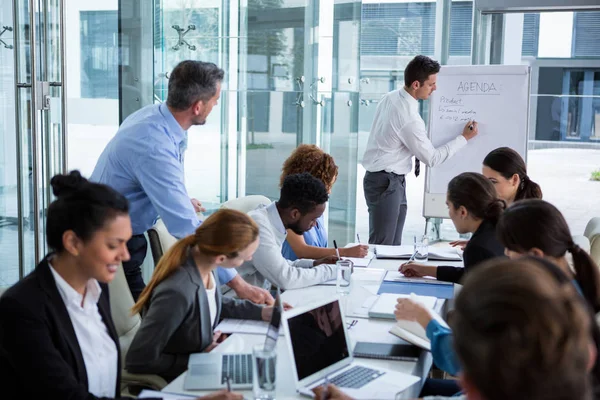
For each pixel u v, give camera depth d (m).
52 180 1.93
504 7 5.79
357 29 5.73
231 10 5.15
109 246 1.91
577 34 5.93
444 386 2.61
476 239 2.96
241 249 2.41
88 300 2.03
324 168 3.71
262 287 3.31
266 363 1.97
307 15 5.55
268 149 5.55
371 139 5.14
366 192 5.18
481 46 6.05
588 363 0.93
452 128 5.32
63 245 1.89
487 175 3.73
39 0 3.86
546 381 0.84
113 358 2.12
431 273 3.38
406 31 6.22
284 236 3.30
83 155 4.41
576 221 6.24
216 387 2.06
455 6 6.11
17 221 4.11
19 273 4.01
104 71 4.44
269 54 5.42
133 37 4.58
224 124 5.27
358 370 2.24
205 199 5.29
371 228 5.20
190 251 2.43
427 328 2.28
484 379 0.86
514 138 5.24
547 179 6.27
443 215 5.38
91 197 1.88
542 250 2.12
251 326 2.67
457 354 0.91
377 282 3.32
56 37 3.97
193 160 5.16
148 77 4.68
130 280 3.27
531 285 0.89
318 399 1.96
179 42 4.94
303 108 5.66
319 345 2.19
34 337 1.85
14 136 4.04
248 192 5.50
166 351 2.39
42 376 1.84
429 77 4.90
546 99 6.12
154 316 2.31
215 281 2.70
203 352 2.41
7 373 1.88
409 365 2.30
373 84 6.33
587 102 6.03
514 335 0.85
